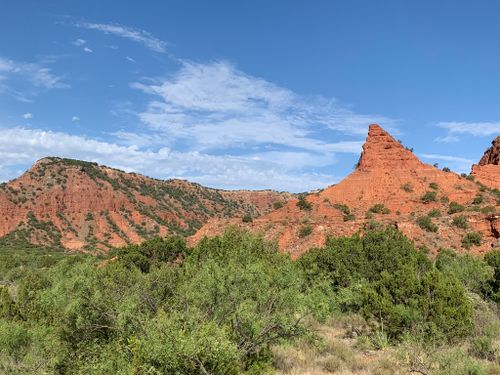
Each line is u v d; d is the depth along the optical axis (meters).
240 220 79.62
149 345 9.49
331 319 22.77
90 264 14.12
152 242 50.91
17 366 14.05
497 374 13.51
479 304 22.91
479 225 66.62
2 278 64.44
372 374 14.02
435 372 13.27
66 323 12.27
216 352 9.53
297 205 81.88
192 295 12.75
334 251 33.88
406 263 32.12
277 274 15.06
